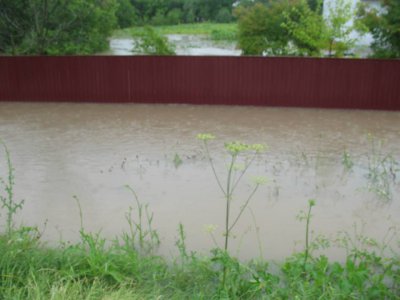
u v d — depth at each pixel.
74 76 13.67
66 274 3.76
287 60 12.98
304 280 4.00
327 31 15.84
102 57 13.45
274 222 5.61
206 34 37.47
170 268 4.29
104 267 3.90
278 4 18.17
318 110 12.98
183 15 48.91
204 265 4.14
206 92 13.54
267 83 13.25
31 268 3.68
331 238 5.18
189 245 4.97
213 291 3.78
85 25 20.73
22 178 7.08
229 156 8.31
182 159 8.13
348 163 7.92
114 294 3.47
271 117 11.91
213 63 13.26
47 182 6.92
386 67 12.64
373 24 16.14
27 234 4.69
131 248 4.68
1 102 13.85
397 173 7.41
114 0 25.95
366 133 10.23
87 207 6.00
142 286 3.82
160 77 13.52
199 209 5.96
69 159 8.12
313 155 8.45
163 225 5.48
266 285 3.73
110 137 9.74
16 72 13.69
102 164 7.84
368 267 4.40
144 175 7.28
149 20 43.84
